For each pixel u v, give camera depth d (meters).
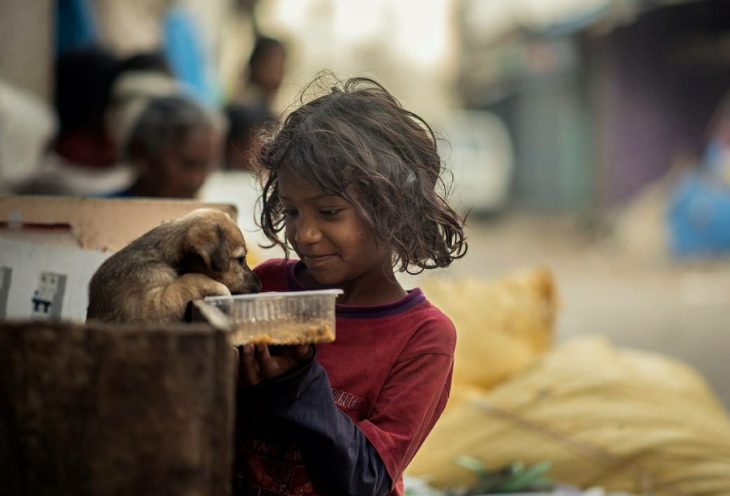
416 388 2.33
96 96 6.64
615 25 21.64
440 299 5.64
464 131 27.88
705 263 19.16
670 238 20.02
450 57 39.12
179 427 1.67
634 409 4.88
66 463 1.68
